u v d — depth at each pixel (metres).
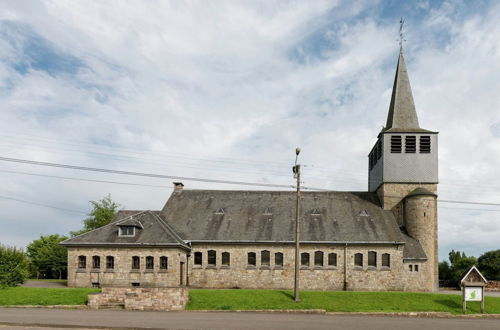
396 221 44.31
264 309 27.17
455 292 40.34
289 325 21.97
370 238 41.41
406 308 28.31
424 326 22.88
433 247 42.81
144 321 22.38
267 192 48.53
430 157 45.50
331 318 24.92
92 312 25.61
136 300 27.30
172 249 38.47
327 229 42.62
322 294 31.06
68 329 20.61
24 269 35.69
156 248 38.66
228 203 47.06
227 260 41.91
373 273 40.72
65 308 27.25
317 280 40.84
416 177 45.31
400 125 47.50
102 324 21.27
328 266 41.06
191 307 27.50
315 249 41.53
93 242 39.12
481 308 28.33
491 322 25.09
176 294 27.11
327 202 46.75
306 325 22.09
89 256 39.12
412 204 43.44
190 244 42.19
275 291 31.89
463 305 28.19
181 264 40.31
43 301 28.41
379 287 40.53
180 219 45.09
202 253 42.03
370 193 48.72
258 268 41.19
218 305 27.80
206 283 41.31
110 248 39.06
